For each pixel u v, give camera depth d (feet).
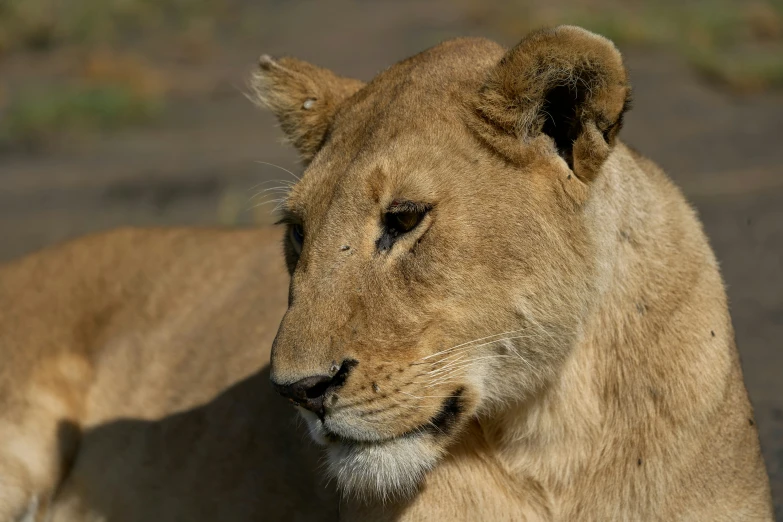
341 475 20.99
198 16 102.32
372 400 20.31
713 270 23.21
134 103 80.07
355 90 24.95
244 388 27.63
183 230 31.73
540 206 20.84
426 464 21.16
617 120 20.34
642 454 21.84
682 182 60.85
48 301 30.91
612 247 21.56
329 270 20.77
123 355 29.91
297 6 107.65
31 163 70.54
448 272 20.52
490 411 21.98
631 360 21.86
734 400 22.63
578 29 19.93
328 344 20.11
